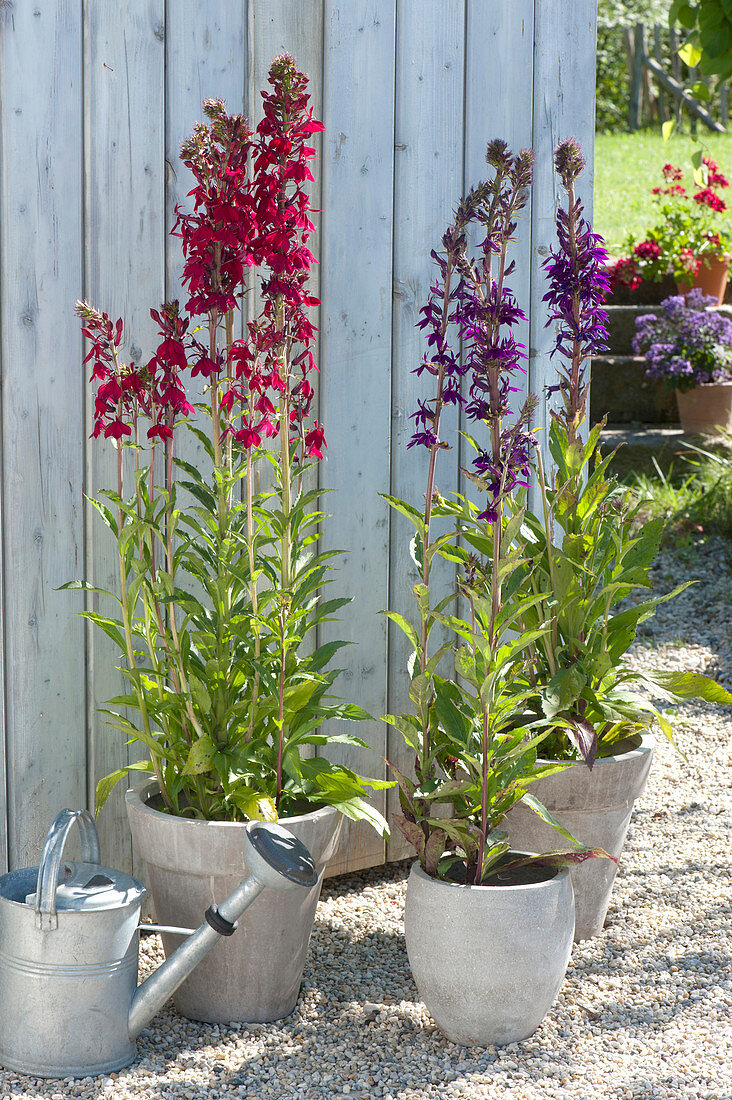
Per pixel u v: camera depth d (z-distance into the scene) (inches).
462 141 110.1
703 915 104.4
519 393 117.3
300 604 88.0
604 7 615.5
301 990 92.4
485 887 80.7
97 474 94.3
